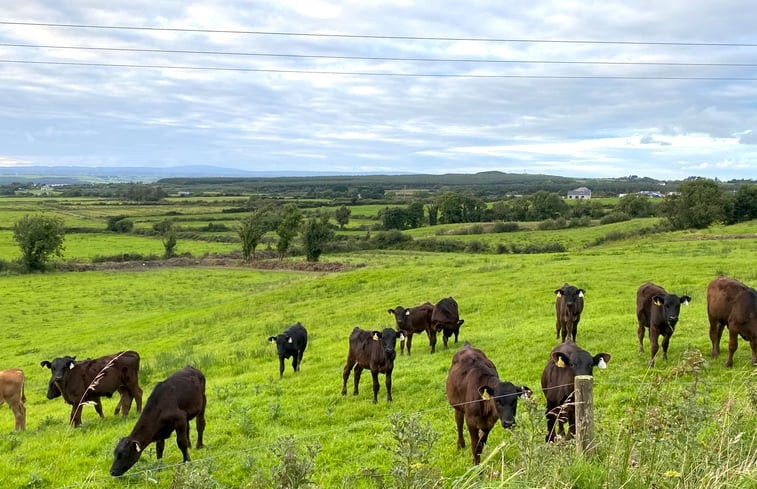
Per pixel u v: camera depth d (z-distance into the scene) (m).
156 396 11.36
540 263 41.59
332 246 93.69
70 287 63.72
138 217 144.75
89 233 119.75
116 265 81.75
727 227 77.38
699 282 27.58
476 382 10.19
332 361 20.80
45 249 77.25
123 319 45.12
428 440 6.28
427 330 21.05
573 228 105.31
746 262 32.12
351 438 12.13
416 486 6.11
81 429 15.16
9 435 15.18
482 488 6.11
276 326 31.42
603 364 10.09
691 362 7.71
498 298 29.50
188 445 11.97
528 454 6.70
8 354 34.12
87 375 15.51
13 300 55.62
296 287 44.81
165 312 46.75
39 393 22.47
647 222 100.88
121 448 10.73
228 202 195.75
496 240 92.62
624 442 7.18
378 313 30.64
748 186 91.06
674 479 6.17
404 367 18.41
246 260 84.88
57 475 11.52
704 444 6.79
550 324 21.94
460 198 131.38
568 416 10.06
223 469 11.13
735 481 6.21
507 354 17.89
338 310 33.59
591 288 29.02
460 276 38.94
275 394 17.03
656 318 15.18
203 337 32.25
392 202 192.38
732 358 14.70
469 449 10.90
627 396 12.23
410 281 40.22
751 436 7.77
